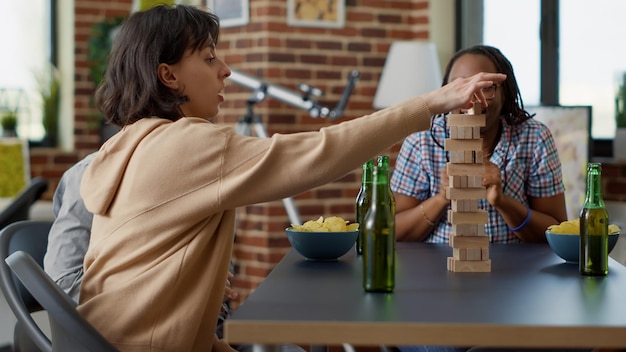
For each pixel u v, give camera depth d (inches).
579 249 81.1
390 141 71.1
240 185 70.3
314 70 197.6
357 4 201.8
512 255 91.0
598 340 55.3
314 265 86.0
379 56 203.9
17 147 227.8
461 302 63.9
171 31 78.1
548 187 112.1
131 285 72.9
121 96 79.6
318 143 70.6
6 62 251.1
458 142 78.4
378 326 56.5
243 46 197.0
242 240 198.7
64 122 251.9
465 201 79.0
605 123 193.8
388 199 70.8
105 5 250.7
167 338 72.7
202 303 73.4
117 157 75.6
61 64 253.6
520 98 113.4
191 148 72.1
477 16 206.2
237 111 199.6
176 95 78.7
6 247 85.4
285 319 58.1
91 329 69.7
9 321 162.4
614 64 192.1
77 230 88.4
